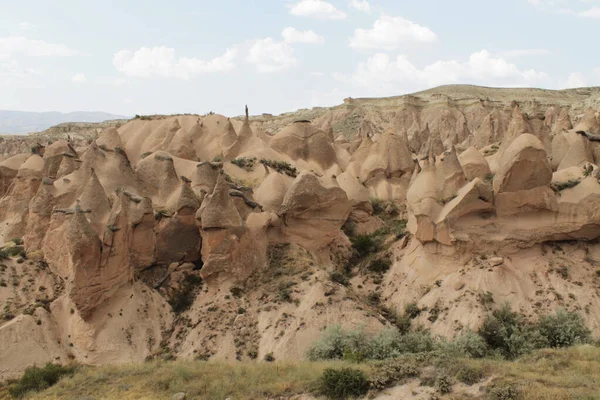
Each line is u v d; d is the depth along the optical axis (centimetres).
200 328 3253
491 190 3572
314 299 3303
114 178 4047
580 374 2155
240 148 5619
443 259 3581
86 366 3000
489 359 2631
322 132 5819
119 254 3262
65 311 3253
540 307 3269
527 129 4719
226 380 2512
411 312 3428
